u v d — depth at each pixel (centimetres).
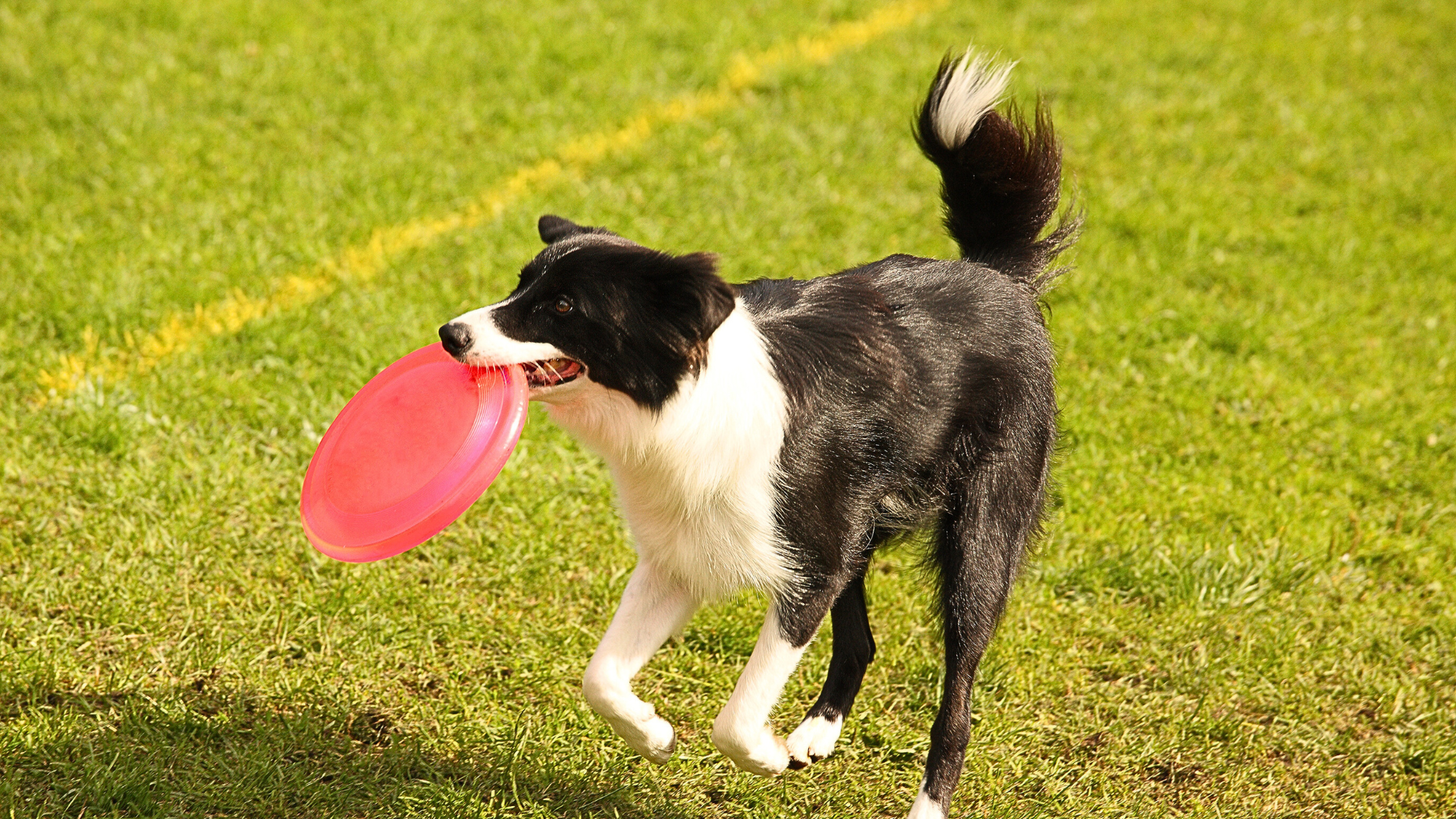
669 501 382
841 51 1066
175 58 941
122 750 414
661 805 426
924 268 431
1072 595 540
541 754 436
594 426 377
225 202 771
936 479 414
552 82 970
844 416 383
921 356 402
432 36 1006
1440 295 777
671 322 347
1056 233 479
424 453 371
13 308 648
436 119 893
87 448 562
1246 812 444
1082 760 463
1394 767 465
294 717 441
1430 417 659
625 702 386
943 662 494
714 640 502
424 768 427
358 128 874
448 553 535
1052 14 1170
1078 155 928
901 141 923
